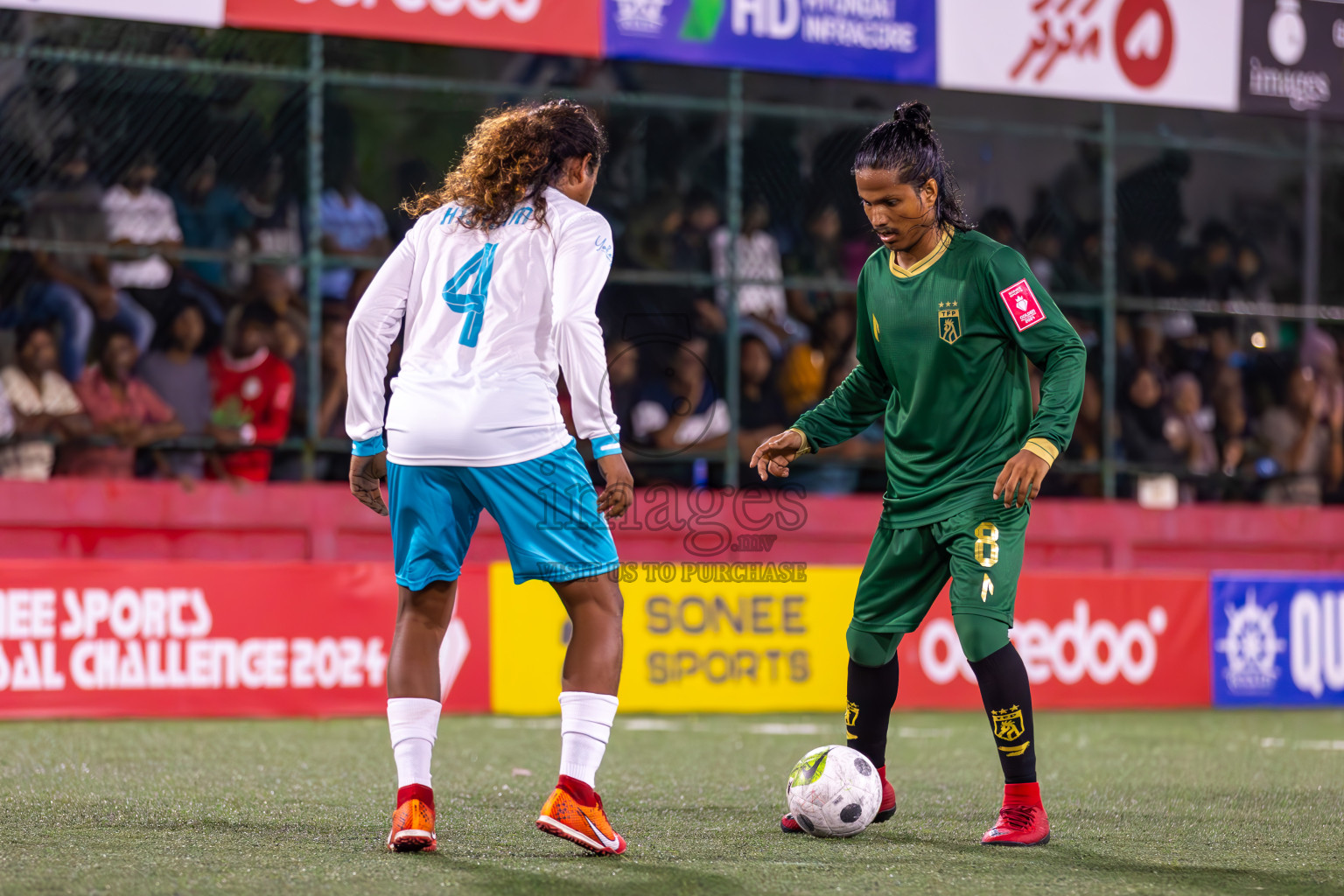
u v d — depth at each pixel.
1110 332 33.09
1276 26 32.28
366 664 26.11
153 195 30.89
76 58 28.23
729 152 31.42
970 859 11.67
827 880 10.57
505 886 10.06
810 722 25.83
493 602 26.91
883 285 13.15
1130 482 35.53
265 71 28.88
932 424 12.93
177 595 25.16
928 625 28.67
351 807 14.55
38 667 24.36
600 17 28.41
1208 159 38.47
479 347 11.20
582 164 11.70
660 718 26.39
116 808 14.36
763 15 29.27
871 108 37.06
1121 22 31.30
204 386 31.11
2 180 29.44
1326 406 36.97
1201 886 10.62
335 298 32.62
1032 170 37.78
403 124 34.12
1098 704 29.12
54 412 29.23
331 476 31.33
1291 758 20.86
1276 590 30.55
